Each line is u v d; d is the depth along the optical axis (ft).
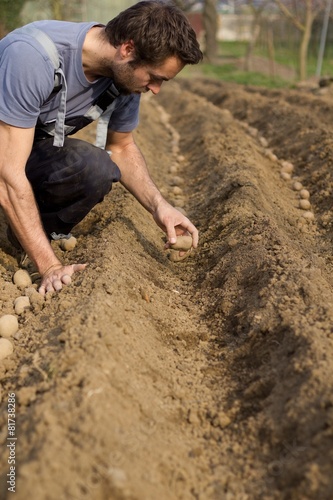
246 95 21.35
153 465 5.44
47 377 5.96
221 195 10.34
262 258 8.07
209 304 8.00
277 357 6.51
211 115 17.61
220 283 8.25
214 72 42.19
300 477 5.30
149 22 6.55
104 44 6.92
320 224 10.52
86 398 5.58
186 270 8.96
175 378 6.64
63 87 7.08
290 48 51.26
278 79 35.55
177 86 32.30
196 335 7.45
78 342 6.19
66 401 5.59
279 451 5.67
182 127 19.39
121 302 7.14
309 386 5.84
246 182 10.22
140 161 8.32
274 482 5.47
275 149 14.76
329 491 5.10
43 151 7.80
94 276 7.47
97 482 5.13
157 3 6.70
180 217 7.86
